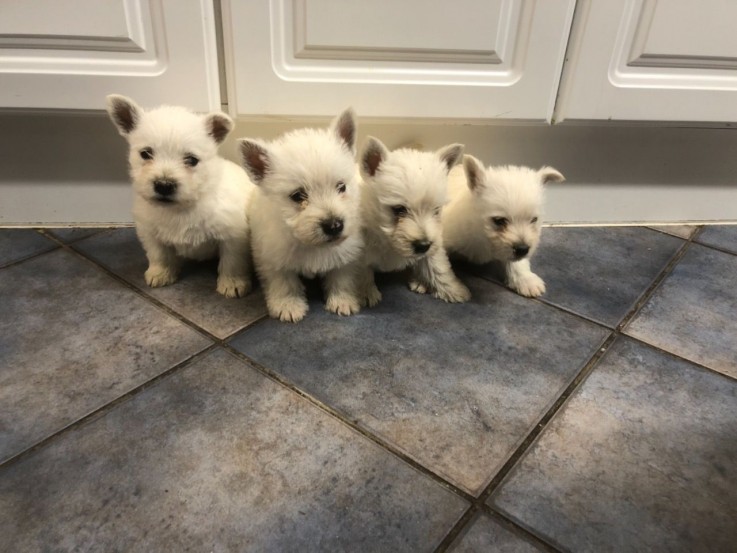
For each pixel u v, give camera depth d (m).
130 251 0.78
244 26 0.65
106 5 0.63
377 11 0.66
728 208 0.91
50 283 0.70
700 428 0.52
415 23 0.67
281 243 0.63
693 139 0.84
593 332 0.65
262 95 0.70
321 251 0.63
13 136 0.75
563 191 0.88
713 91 0.74
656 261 0.80
